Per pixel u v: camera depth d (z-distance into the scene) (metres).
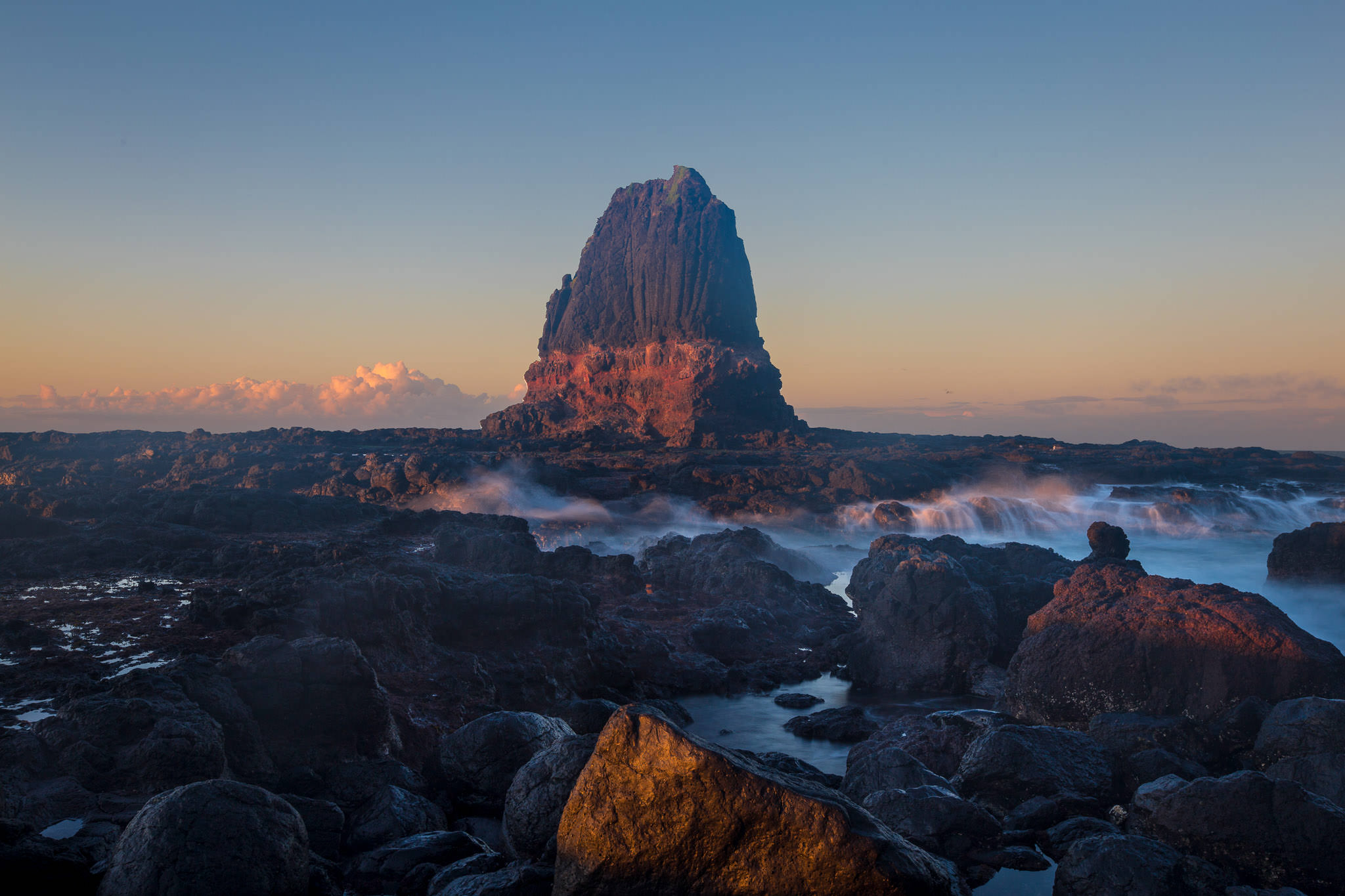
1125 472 105.44
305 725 16.14
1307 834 11.90
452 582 26.95
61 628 21.75
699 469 96.56
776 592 39.44
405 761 18.00
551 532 64.25
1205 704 18.78
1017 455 118.94
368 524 47.12
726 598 39.34
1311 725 15.15
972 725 19.17
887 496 94.31
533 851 11.75
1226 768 16.50
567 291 195.12
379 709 16.80
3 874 9.02
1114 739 17.28
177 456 83.88
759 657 32.88
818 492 90.81
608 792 8.46
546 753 12.29
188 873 8.92
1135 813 13.60
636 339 177.50
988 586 30.33
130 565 32.12
